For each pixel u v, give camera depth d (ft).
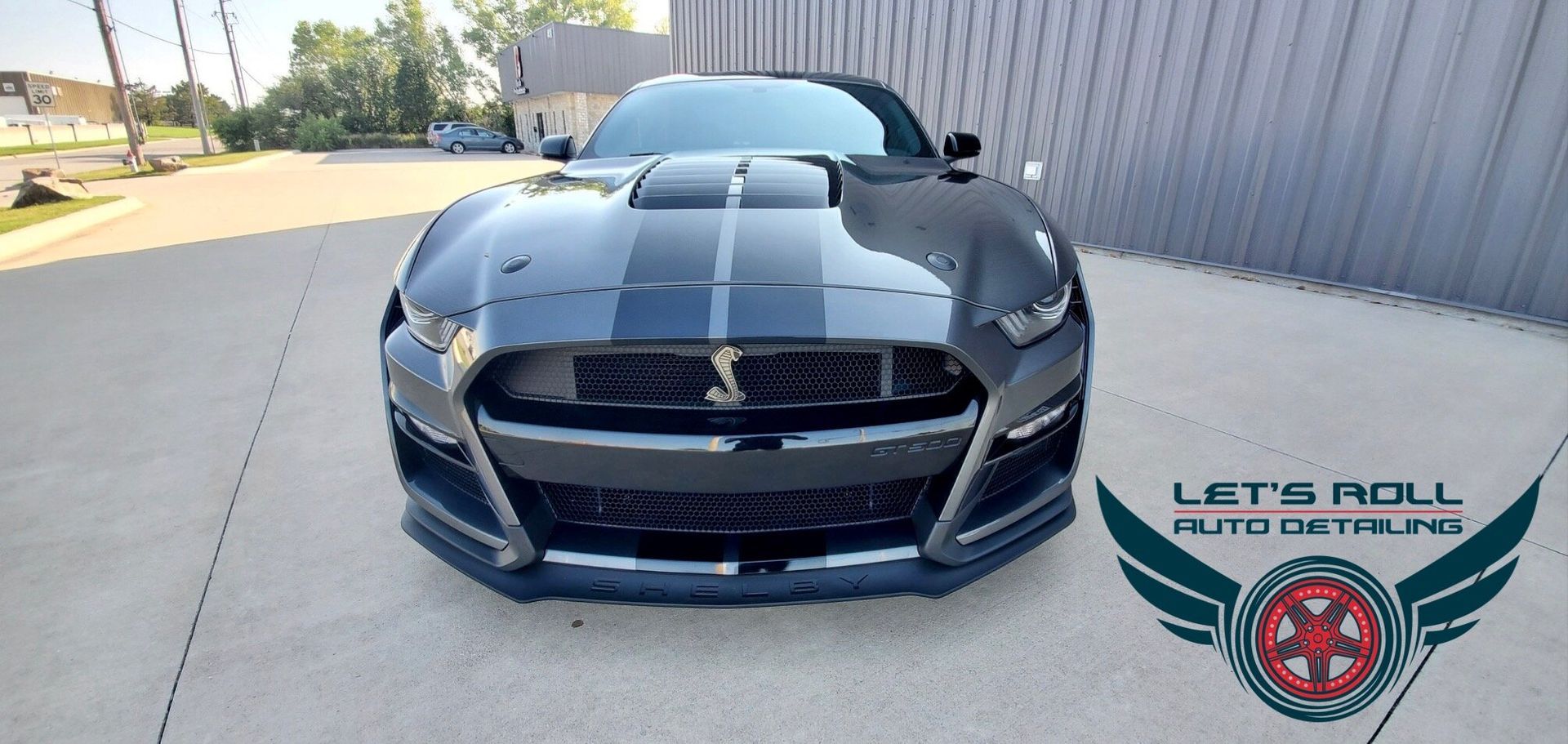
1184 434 7.49
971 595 5.09
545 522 4.43
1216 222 15.28
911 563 4.40
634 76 88.12
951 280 4.28
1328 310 12.38
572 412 4.10
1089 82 16.98
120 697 4.15
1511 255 11.52
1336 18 12.83
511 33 172.76
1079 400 4.87
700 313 3.87
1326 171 13.42
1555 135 10.87
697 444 3.89
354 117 145.18
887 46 22.11
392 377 4.57
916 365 4.14
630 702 4.15
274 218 24.21
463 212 5.52
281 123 126.82
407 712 4.06
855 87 8.65
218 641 4.59
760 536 4.42
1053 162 18.17
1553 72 10.76
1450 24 11.61
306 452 7.24
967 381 4.17
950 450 4.14
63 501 6.27
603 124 8.11
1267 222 14.43
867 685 4.28
